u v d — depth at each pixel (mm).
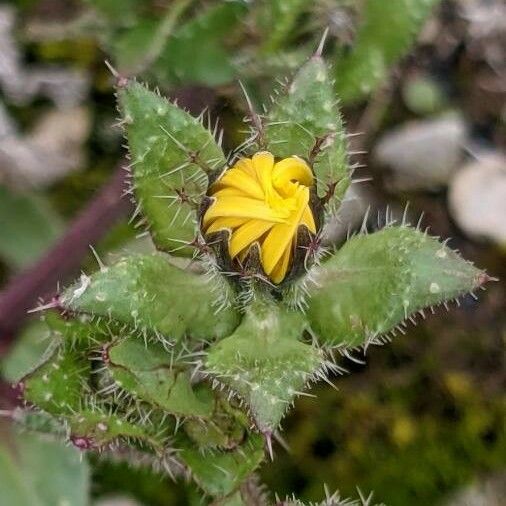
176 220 91
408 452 130
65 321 91
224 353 84
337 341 89
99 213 121
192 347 90
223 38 115
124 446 98
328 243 105
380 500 128
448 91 151
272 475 129
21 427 112
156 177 90
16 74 146
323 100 88
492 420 131
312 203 79
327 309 88
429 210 144
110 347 89
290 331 87
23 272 123
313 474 129
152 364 90
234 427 92
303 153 88
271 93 118
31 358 122
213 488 92
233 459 92
